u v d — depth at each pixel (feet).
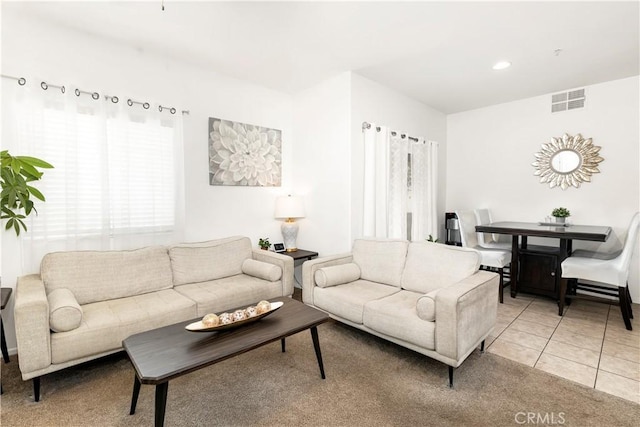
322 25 8.08
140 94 9.31
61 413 5.58
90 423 5.36
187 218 10.43
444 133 16.26
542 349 7.97
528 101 13.79
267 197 12.71
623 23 7.95
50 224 7.84
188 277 9.30
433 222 14.58
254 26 8.11
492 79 11.73
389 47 9.24
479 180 15.38
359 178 11.54
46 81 7.79
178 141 9.98
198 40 8.84
